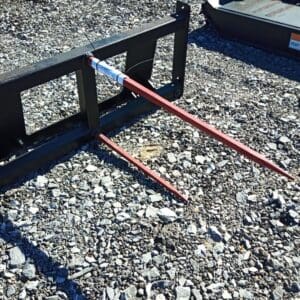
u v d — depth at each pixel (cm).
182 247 217
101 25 439
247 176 258
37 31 429
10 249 217
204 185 253
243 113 311
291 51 376
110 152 276
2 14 460
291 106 318
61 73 247
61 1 490
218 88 340
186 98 327
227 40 409
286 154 274
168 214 234
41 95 330
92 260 212
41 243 220
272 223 229
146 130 295
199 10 464
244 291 198
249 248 217
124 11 466
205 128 215
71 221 231
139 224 229
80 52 253
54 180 256
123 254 214
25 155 260
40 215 235
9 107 244
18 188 251
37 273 206
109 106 302
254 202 241
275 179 255
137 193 247
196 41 408
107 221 231
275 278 203
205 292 198
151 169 264
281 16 386
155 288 199
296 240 220
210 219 232
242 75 357
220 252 215
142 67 306
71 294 197
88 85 263
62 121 278
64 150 272
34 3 485
